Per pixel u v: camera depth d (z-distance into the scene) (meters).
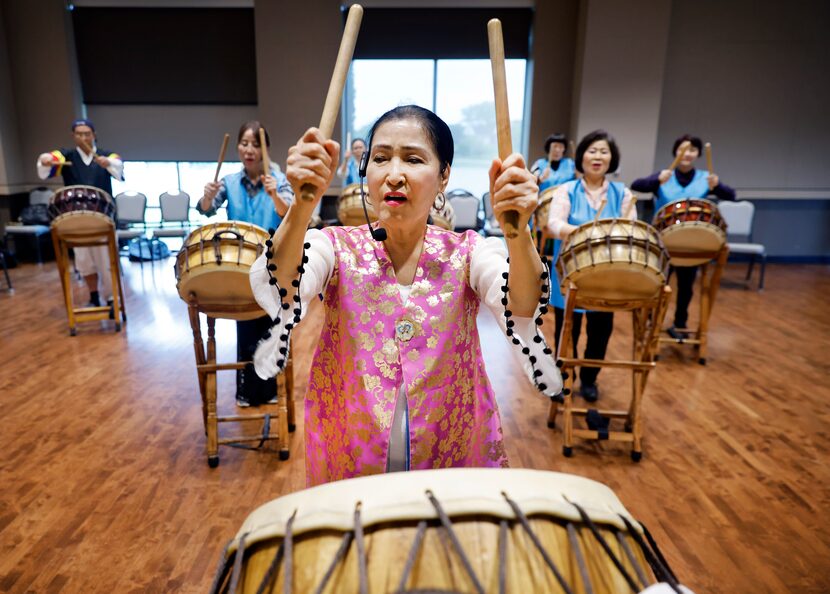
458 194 6.45
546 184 4.97
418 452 0.89
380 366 0.89
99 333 3.94
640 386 2.39
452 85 6.84
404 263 0.93
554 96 6.61
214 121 7.04
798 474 2.27
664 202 3.93
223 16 6.71
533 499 0.63
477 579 0.57
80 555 1.75
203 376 2.36
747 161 6.70
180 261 2.09
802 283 5.86
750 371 3.39
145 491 2.10
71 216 3.58
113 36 6.74
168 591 1.61
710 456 2.41
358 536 0.59
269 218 2.54
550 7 6.39
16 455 2.33
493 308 0.87
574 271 2.19
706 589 1.65
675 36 6.43
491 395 1.03
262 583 0.59
